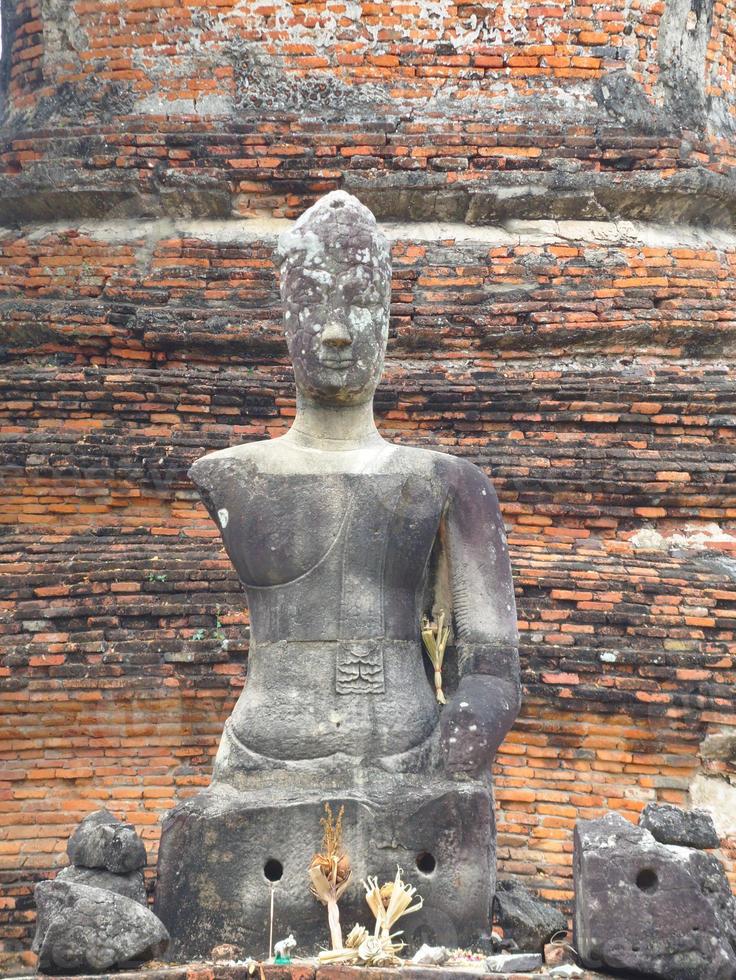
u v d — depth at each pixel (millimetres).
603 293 16688
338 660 9688
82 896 9000
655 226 17281
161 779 14195
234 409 16141
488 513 10094
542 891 13992
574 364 16641
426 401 16156
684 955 8945
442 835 9367
